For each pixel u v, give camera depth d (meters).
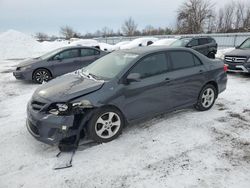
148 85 4.07
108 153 3.52
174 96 4.50
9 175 3.06
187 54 4.79
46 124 3.38
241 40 23.22
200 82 4.88
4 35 21.17
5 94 7.05
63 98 3.44
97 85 3.70
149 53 4.24
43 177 3.01
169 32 52.03
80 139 3.89
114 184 2.87
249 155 3.43
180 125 4.43
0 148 3.72
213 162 3.27
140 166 3.21
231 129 4.26
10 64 14.41
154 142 3.81
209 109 5.27
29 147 3.74
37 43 23.08
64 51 8.71
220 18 50.09
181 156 3.43
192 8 48.22
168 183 2.87
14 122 4.76
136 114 4.07
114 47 19.61
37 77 8.38
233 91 6.78
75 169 3.16
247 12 47.16
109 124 3.79
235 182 2.86
